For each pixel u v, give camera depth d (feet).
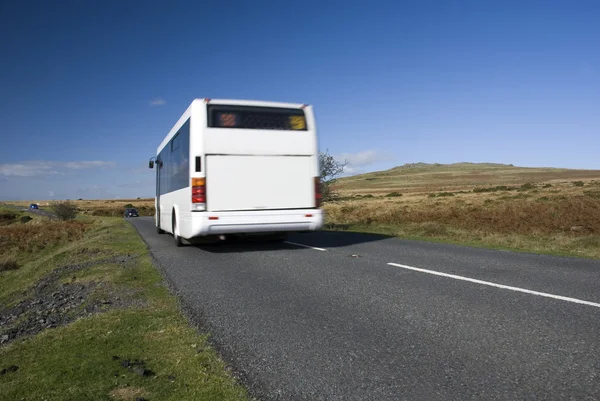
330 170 65.00
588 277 23.17
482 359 12.04
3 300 37.50
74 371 11.98
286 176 34.71
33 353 13.76
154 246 43.11
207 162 33.01
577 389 10.17
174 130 42.96
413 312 16.76
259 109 34.40
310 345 13.52
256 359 12.50
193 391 10.56
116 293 22.17
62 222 122.93
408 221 72.43
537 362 11.74
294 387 10.68
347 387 10.61
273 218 34.01
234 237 38.01
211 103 33.50
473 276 23.59
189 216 34.40
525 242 41.52
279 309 17.71
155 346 13.75
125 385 11.01
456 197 174.50
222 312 17.51
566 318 15.56
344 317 16.35
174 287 22.66
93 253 43.14
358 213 101.65
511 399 9.78
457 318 15.85
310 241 43.09
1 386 11.35
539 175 481.05
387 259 30.17
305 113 35.58
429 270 25.54
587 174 447.83
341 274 24.73
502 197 141.28
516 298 18.56
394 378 11.02
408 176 618.44
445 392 10.19
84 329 15.92
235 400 10.07
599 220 61.77
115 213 218.79
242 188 33.63
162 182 54.08
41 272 43.98
